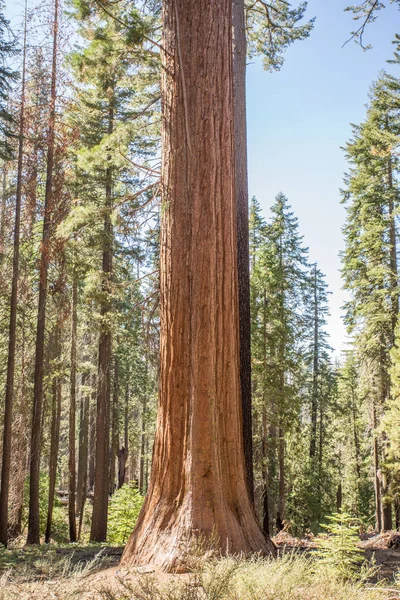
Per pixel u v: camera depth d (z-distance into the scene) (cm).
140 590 472
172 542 654
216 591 409
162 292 778
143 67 1330
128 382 3497
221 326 748
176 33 816
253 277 2208
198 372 723
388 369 2033
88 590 457
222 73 808
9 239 1733
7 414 1526
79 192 1725
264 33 1445
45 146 1705
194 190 775
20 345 1909
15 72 1497
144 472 4747
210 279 751
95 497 1811
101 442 1834
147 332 1291
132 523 1934
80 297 2070
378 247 2231
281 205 2672
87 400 2753
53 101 1639
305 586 471
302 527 2733
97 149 1076
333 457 3869
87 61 1262
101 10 1119
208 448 703
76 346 2030
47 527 2016
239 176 966
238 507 708
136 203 1308
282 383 2245
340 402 3694
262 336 2166
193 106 794
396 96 2086
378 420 2394
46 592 447
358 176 2423
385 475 2064
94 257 1872
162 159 816
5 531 1459
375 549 1048
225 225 776
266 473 2158
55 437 2142
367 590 486
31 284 1822
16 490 1748
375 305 2245
